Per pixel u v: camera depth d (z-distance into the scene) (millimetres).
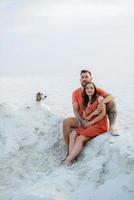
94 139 7230
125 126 8211
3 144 7391
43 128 7770
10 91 18266
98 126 7285
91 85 7332
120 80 21906
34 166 7105
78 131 7340
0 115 7871
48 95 16172
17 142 7457
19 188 6559
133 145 6762
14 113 7902
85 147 7234
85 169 6762
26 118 7871
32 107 8195
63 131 7402
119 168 6469
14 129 7641
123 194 6070
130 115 9938
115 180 6328
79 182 6582
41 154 7352
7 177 6777
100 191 6273
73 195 6332
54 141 7586
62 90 18156
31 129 7691
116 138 7039
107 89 18016
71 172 6820
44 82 22641
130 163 6402
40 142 7531
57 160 7273
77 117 7438
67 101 14023
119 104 12945
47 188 6406
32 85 21047
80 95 7523
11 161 7090
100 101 7305
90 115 7309
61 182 6559
